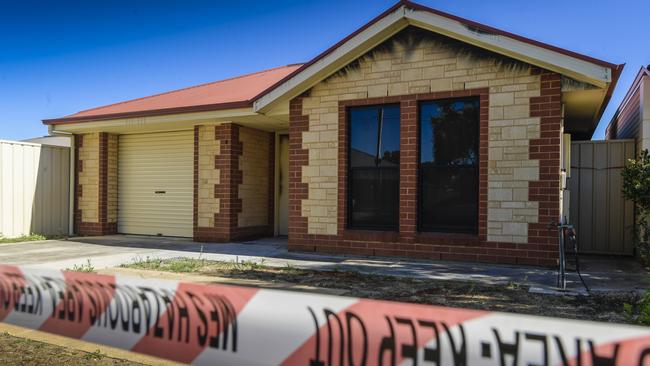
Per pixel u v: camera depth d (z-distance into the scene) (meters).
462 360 2.13
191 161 12.48
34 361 4.01
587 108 9.32
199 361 2.82
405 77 8.70
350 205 9.29
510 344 2.04
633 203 9.77
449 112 8.50
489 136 8.09
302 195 9.58
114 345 3.12
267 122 11.33
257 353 2.63
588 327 1.92
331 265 8.02
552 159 7.68
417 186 8.62
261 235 12.45
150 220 13.09
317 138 9.44
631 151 9.91
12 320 3.56
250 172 12.03
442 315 2.18
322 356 2.46
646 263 7.61
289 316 2.56
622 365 1.87
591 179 10.17
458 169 8.43
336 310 2.43
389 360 2.29
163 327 2.95
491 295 5.91
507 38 7.67
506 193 7.96
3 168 12.19
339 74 9.24
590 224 10.14
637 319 4.43
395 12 8.37
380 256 8.86
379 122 9.07
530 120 7.82
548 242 7.71
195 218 11.72
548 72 7.71
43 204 13.07
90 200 13.41
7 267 3.60
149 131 13.04
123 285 3.11
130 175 13.46
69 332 3.30
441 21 8.09
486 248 8.09
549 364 1.97
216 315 2.78
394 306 2.29
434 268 7.72
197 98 12.33
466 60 8.25
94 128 12.63
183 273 7.39
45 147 13.16
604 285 6.44
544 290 6.09
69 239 12.36
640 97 8.98
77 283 3.29
